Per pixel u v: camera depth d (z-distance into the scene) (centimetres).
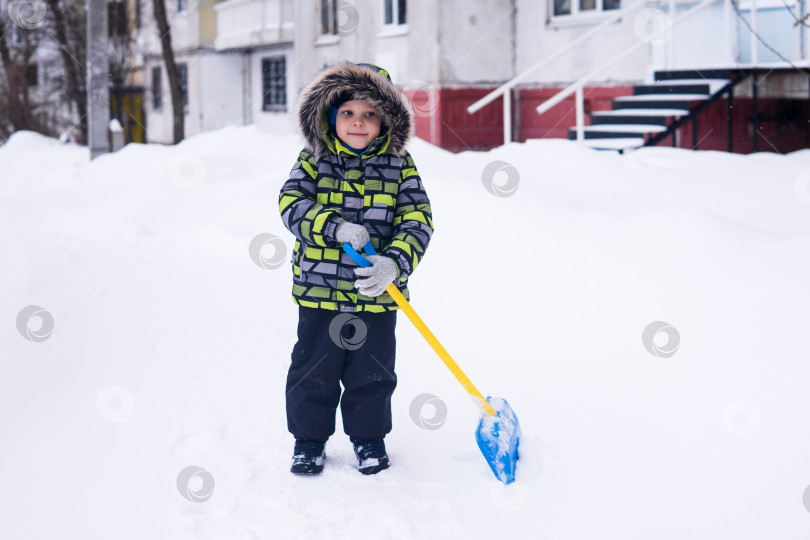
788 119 902
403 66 1325
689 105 911
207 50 2039
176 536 205
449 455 255
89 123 1119
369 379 243
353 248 225
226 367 335
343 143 242
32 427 270
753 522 204
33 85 2342
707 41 948
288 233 541
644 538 201
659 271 367
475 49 1278
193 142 847
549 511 216
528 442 255
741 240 378
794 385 264
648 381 287
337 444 269
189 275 490
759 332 300
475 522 211
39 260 489
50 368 318
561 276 388
